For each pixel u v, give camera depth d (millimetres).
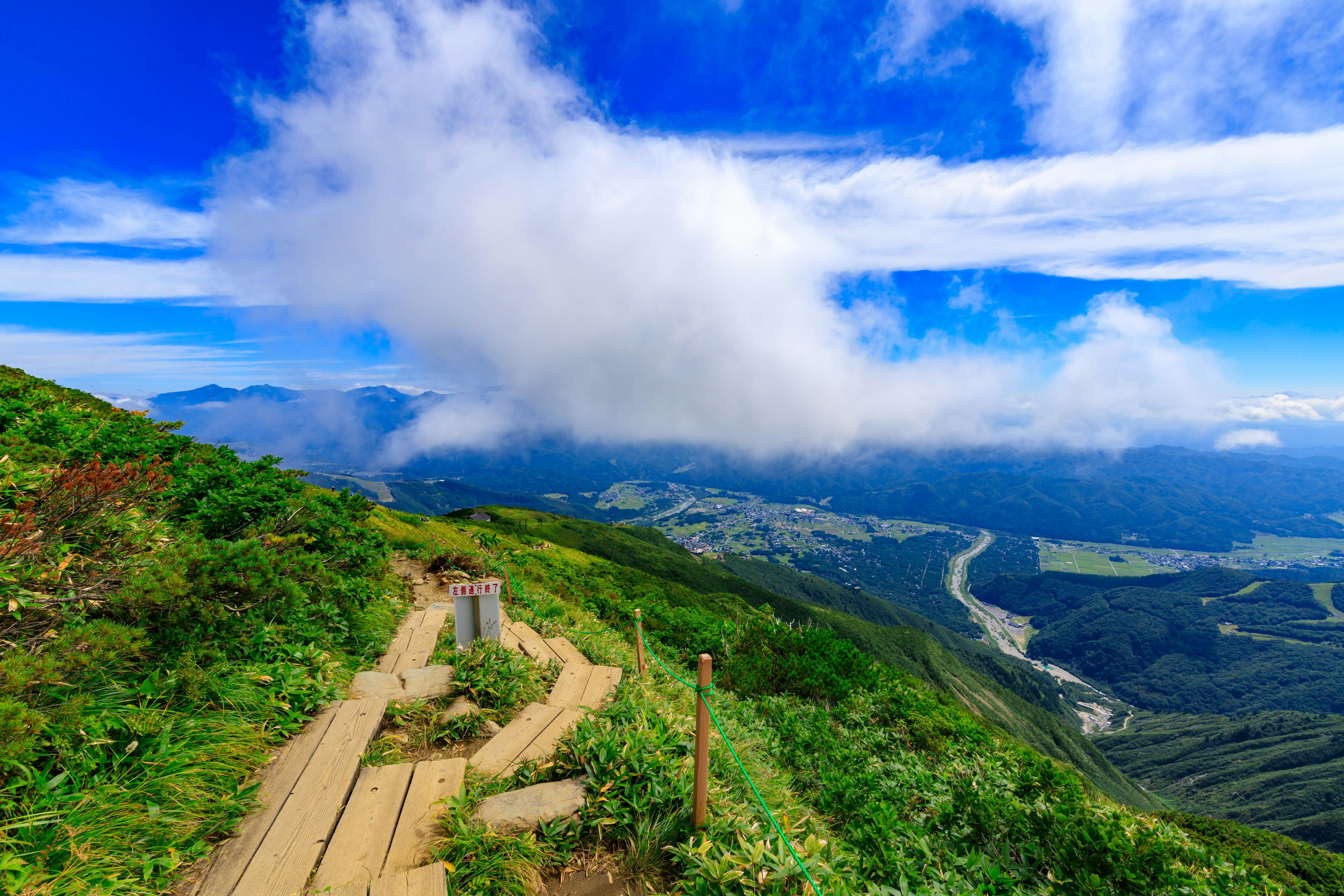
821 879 4090
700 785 4262
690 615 18734
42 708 3764
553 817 4230
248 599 6035
